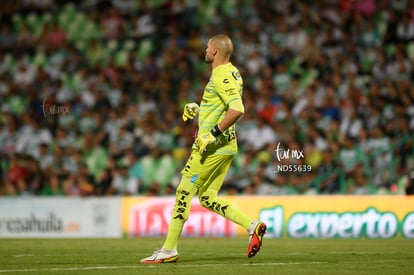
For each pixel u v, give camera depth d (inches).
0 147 2571.4
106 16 3149.6
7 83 2908.5
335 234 1749.5
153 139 2425.0
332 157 2086.6
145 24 3075.8
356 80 2556.6
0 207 1881.2
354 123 2338.8
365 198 1742.1
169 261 1046.4
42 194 2325.3
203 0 3080.7
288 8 2920.8
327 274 906.7
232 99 986.1
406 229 1723.7
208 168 1027.3
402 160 2066.9
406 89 2432.3
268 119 2410.2
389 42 2699.3
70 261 1107.3
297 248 1401.3
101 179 2255.2
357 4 2822.3
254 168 2193.7
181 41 2947.8
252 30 2878.9
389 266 1011.9
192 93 2662.4
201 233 1803.6
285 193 2095.2
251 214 1787.6
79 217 1867.6
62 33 3142.2
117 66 2896.2
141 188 2258.9
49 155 2470.5
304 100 2484.0
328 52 2701.8
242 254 1246.9
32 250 1370.6
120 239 1756.9
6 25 3218.5
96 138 2450.8
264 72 2679.6
